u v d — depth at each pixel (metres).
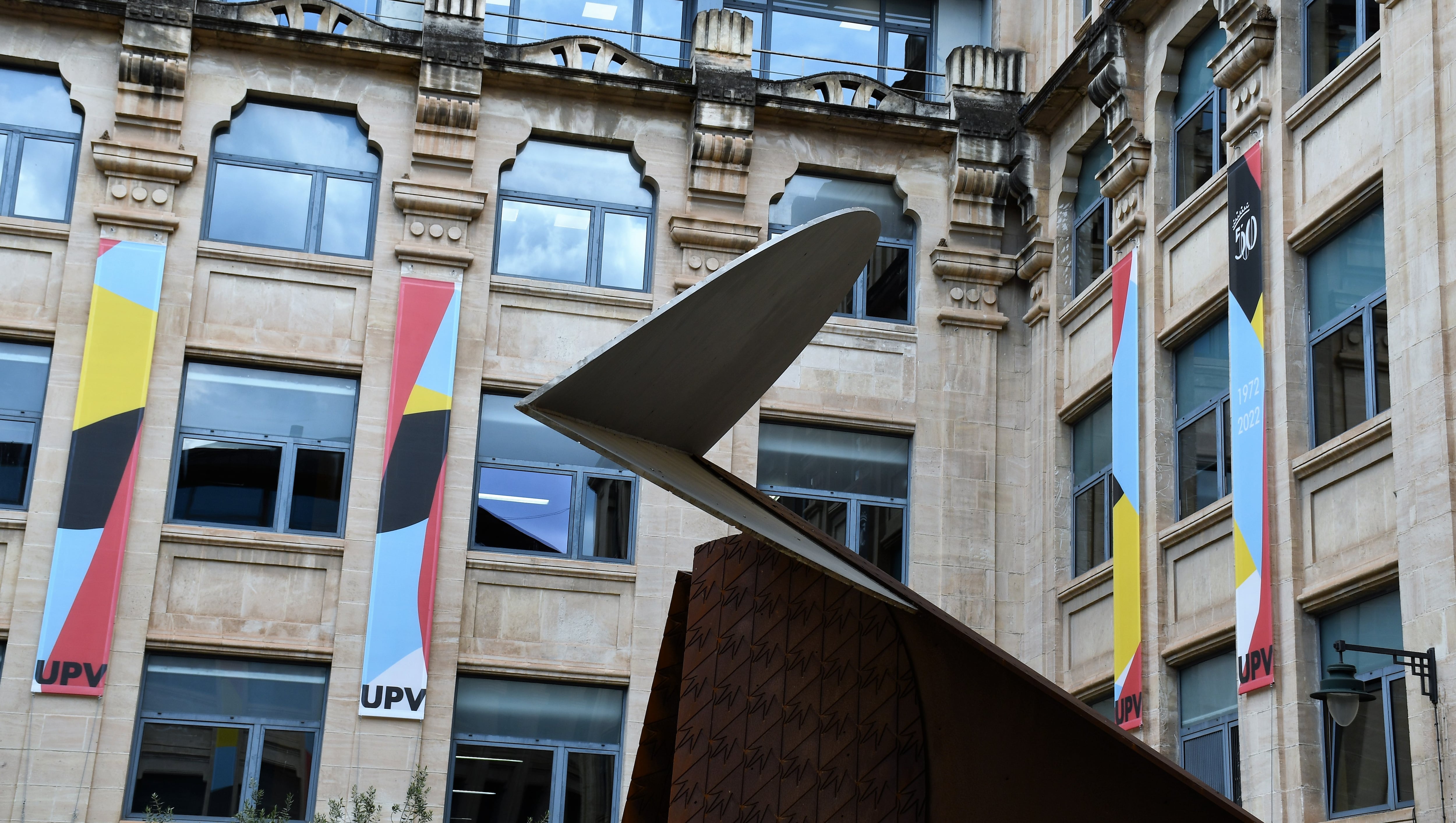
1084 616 20.70
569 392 9.59
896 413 22.86
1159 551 18.75
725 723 12.05
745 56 23.39
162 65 21.75
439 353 21.58
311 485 21.20
